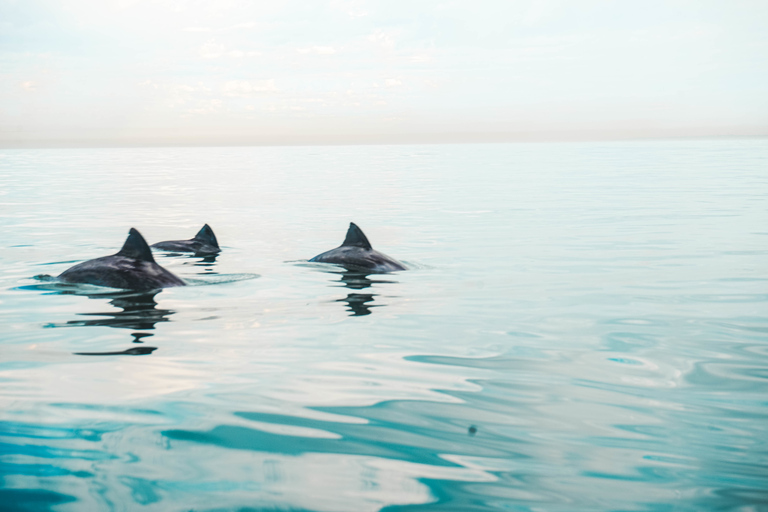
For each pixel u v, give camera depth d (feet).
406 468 13.14
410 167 202.28
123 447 13.93
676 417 16.08
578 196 96.63
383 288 33.55
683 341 23.61
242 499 11.75
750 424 15.61
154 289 32.50
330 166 217.36
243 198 99.50
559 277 36.88
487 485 12.41
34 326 25.03
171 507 11.42
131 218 72.28
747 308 28.91
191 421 15.52
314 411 16.33
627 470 13.08
